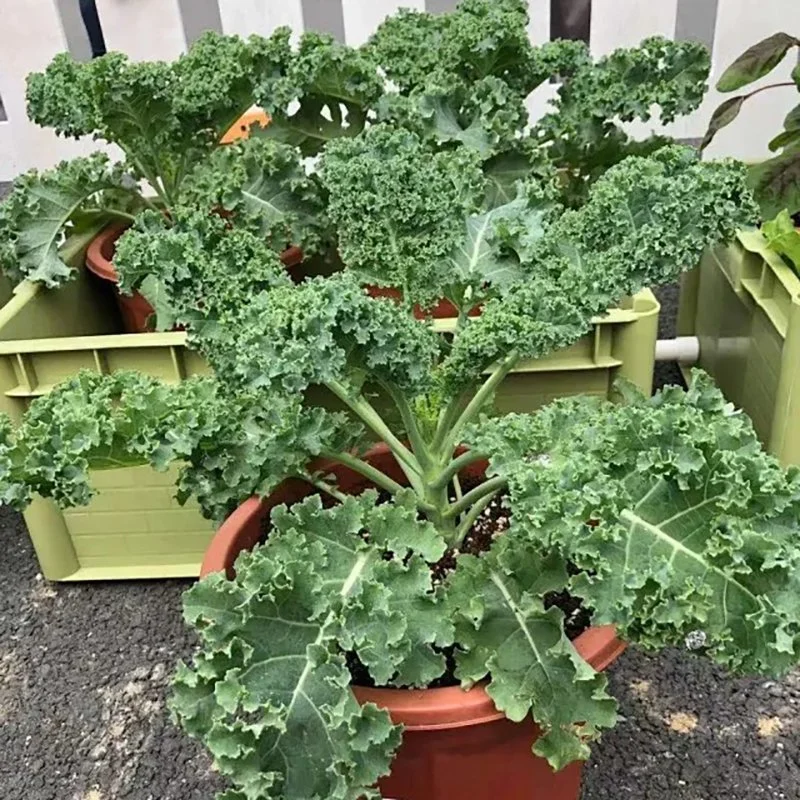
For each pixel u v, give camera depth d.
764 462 0.88
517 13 1.72
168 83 1.71
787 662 0.82
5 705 1.54
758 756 1.36
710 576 0.85
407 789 1.03
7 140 3.09
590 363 1.46
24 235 1.74
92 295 1.95
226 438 1.04
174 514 1.67
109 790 1.39
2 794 1.39
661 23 2.69
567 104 1.73
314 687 0.86
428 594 0.93
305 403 1.43
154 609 1.71
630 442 0.90
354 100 1.71
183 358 1.50
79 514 1.69
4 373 1.51
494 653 0.93
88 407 0.98
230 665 0.85
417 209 1.10
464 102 1.60
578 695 0.92
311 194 1.60
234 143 1.71
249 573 0.90
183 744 1.45
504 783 1.03
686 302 2.16
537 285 1.01
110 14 2.70
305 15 3.44
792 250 1.56
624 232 1.06
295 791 0.82
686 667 1.50
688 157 1.09
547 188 1.25
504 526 1.20
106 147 3.02
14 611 1.73
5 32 2.79
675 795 1.31
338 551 0.98
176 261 1.08
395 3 2.67
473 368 1.01
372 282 1.12
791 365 1.51
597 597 0.84
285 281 1.10
